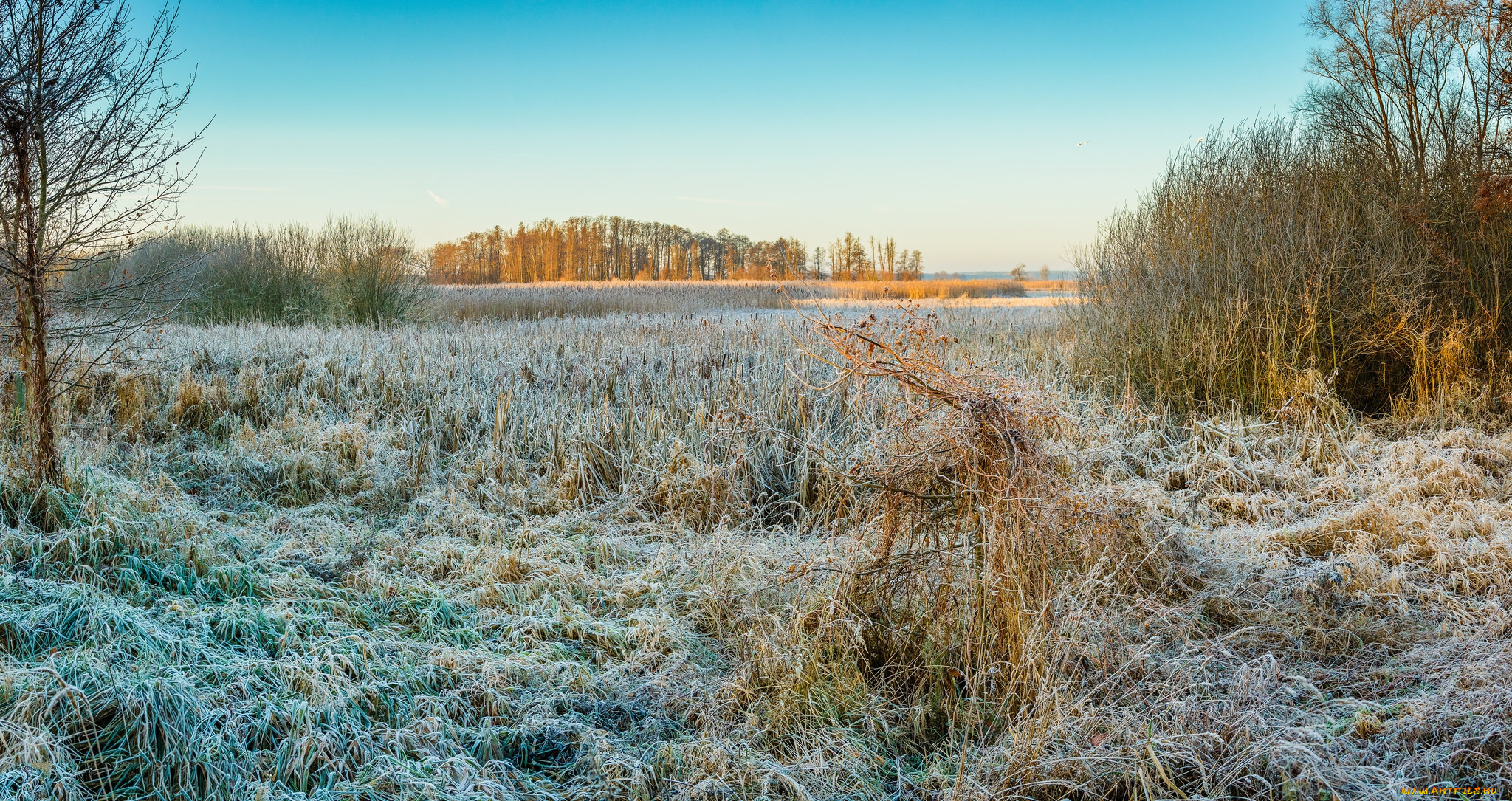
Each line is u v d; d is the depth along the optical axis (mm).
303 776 2787
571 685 3543
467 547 5023
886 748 3166
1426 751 2889
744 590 4219
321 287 18484
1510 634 3770
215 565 4344
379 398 8500
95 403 7758
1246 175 9742
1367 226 9031
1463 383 8031
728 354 9734
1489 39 9125
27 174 4934
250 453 6738
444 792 2770
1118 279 9797
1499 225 8820
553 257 79188
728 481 5934
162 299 8102
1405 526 5027
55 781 2582
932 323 4070
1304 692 3412
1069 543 3783
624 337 11828
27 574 4031
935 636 3537
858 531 3949
